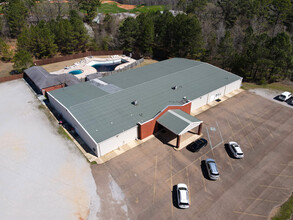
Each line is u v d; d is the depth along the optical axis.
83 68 69.44
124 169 30.73
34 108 46.12
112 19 96.56
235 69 61.38
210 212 25.20
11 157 32.97
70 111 36.91
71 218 24.47
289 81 59.78
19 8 83.56
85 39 82.31
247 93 53.03
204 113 44.38
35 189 27.83
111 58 79.69
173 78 49.12
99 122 34.81
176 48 73.25
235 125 40.81
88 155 33.16
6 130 39.00
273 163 32.34
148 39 75.94
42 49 75.56
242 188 28.30
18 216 24.58
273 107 47.06
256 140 37.00
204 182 29.03
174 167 31.20
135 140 36.22
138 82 46.66
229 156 33.50
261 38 61.78
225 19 97.50
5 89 54.94
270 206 26.05
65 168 30.89
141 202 26.23
